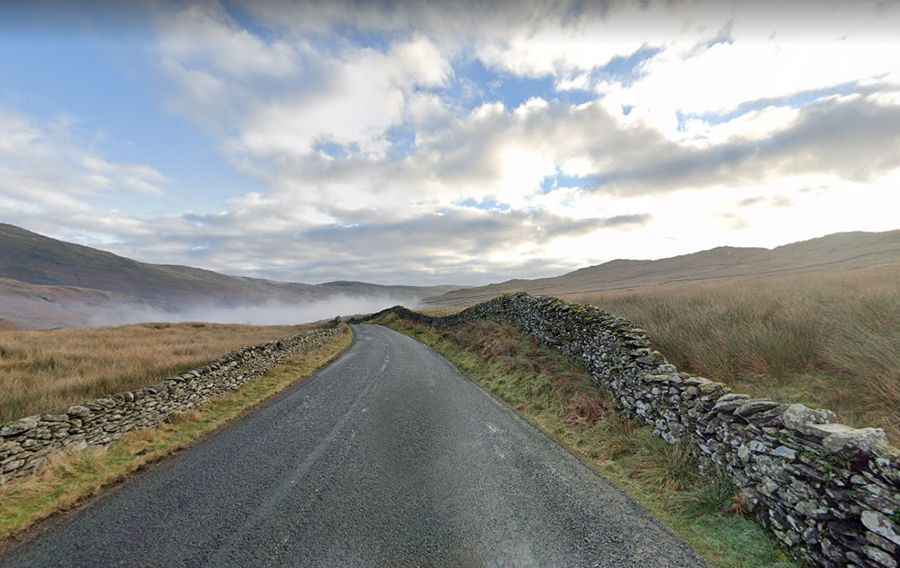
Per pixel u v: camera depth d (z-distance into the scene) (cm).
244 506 492
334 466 617
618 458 642
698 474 547
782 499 408
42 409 817
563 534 430
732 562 382
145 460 641
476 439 741
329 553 396
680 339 949
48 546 414
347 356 1927
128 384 1033
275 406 989
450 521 458
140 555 396
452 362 1739
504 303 2252
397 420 863
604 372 975
